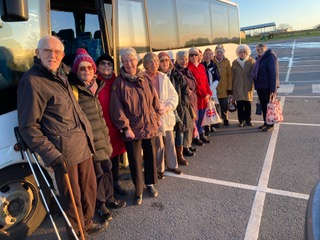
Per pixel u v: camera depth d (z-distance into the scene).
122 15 4.25
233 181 3.99
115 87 3.26
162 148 3.99
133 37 4.51
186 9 6.24
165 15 5.44
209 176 4.19
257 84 5.90
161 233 2.99
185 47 6.18
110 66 3.37
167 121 3.99
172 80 4.09
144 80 3.38
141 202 3.57
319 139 5.39
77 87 2.83
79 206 2.71
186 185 3.96
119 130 3.42
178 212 3.34
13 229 2.88
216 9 7.82
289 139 5.50
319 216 1.85
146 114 3.35
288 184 3.81
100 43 4.83
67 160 2.45
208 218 3.19
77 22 5.28
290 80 12.66
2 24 2.64
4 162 2.62
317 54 22.69
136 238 2.94
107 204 3.49
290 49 30.39
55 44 2.33
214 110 5.56
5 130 2.63
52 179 2.92
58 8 4.95
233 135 5.97
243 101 6.33
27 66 2.81
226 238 2.86
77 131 2.52
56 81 2.41
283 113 7.42
